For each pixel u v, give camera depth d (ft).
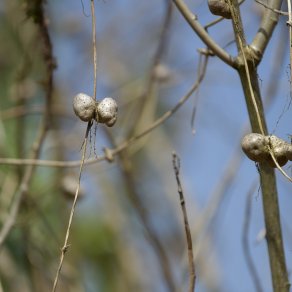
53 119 3.95
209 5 2.83
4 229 3.52
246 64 2.82
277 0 2.89
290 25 2.79
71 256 3.90
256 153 2.70
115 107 2.75
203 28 2.90
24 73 3.76
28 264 3.76
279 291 2.90
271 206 2.90
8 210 3.77
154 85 3.85
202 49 3.14
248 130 3.76
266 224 2.91
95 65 2.78
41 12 3.30
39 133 3.51
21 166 3.90
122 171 3.76
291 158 2.70
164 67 3.82
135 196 3.71
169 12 3.74
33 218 3.73
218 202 3.67
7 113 3.81
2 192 3.83
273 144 2.69
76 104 2.75
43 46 3.36
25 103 3.86
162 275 3.67
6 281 3.81
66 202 3.92
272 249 2.90
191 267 2.90
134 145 3.88
